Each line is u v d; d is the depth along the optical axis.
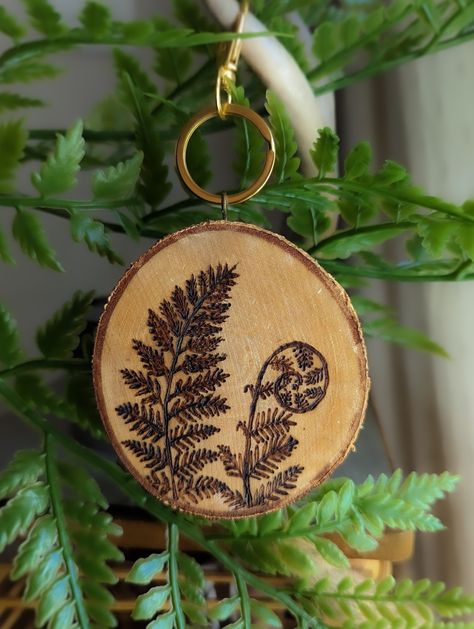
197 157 0.20
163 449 0.17
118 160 0.25
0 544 0.15
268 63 0.19
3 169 0.17
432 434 0.25
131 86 0.19
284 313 0.17
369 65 0.23
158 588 0.16
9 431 0.27
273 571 0.17
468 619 0.23
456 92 0.23
